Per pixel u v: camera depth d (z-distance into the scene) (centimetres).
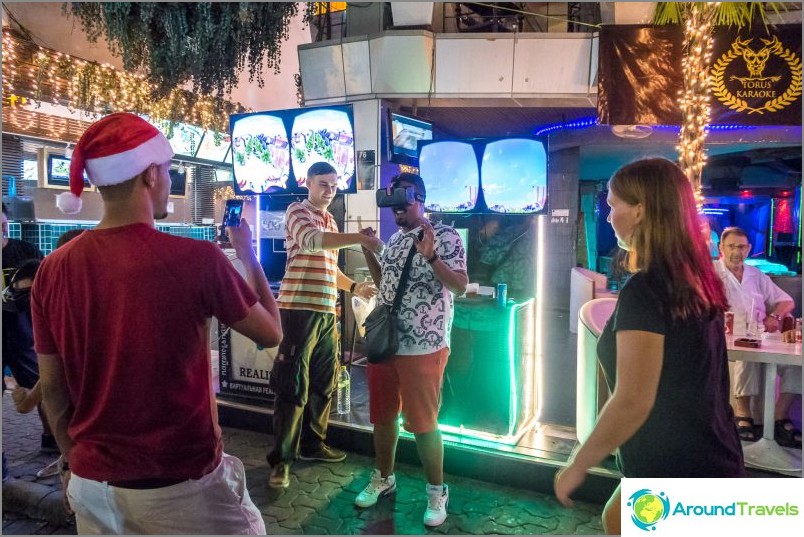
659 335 130
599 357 153
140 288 125
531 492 304
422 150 377
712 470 136
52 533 270
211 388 139
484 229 394
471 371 336
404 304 265
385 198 270
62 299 129
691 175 388
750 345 306
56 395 138
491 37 538
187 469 129
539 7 611
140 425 126
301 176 420
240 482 149
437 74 552
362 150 570
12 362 336
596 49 532
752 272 367
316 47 571
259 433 388
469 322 333
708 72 387
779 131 754
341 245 296
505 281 388
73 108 535
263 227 489
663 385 135
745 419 354
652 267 135
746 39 441
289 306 317
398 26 548
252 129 427
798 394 339
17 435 387
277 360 315
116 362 125
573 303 741
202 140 748
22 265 328
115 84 531
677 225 136
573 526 270
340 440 361
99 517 129
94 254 128
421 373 263
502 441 331
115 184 128
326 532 266
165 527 130
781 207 953
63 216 527
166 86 356
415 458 338
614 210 149
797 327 328
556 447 326
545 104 588
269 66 365
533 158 352
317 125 406
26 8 482
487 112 691
